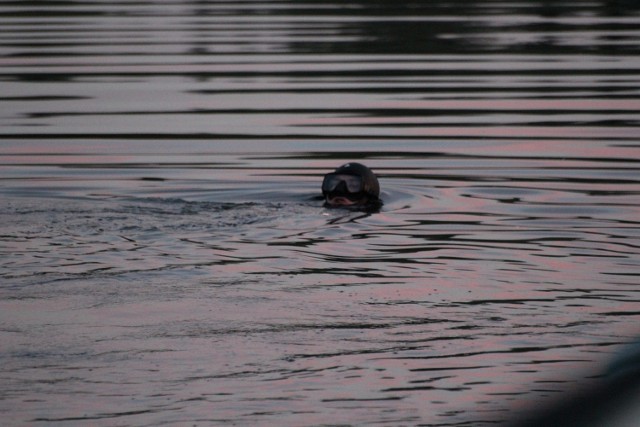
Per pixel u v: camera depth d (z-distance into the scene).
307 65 59.31
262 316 19.23
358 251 24.88
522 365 16.67
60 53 63.53
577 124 43.31
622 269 23.27
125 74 56.50
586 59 61.22
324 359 16.88
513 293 21.20
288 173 35.41
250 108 47.59
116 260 23.48
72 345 17.41
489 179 33.94
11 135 41.78
